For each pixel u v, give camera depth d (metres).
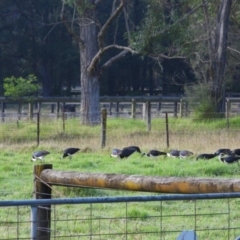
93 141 41.03
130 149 34.94
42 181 14.35
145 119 53.06
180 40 58.62
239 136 41.28
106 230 18.45
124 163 32.97
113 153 35.03
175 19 58.44
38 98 72.12
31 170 31.45
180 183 12.69
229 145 38.28
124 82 118.94
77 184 13.88
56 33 112.44
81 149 38.12
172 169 30.42
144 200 10.54
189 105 60.91
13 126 48.62
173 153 34.34
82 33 63.34
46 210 13.73
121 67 116.06
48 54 111.56
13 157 36.06
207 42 66.44
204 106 57.31
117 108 69.31
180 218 20.52
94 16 61.56
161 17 58.25
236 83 92.81
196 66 68.62
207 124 50.19
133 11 107.06
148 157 34.50
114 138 41.88
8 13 110.44
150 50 58.69
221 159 31.61
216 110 58.06
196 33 63.91
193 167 31.05
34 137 44.50
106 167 32.22
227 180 12.45
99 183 13.55
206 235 18.36
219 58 61.00
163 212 21.34
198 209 21.64
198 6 61.44
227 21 62.34
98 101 62.66
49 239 13.68
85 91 62.41
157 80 122.31
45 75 113.69
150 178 13.03
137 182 13.06
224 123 49.34
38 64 114.75
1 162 33.94
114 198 10.42
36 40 111.69
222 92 59.59
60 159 34.88
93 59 61.22
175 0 69.56
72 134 45.47
